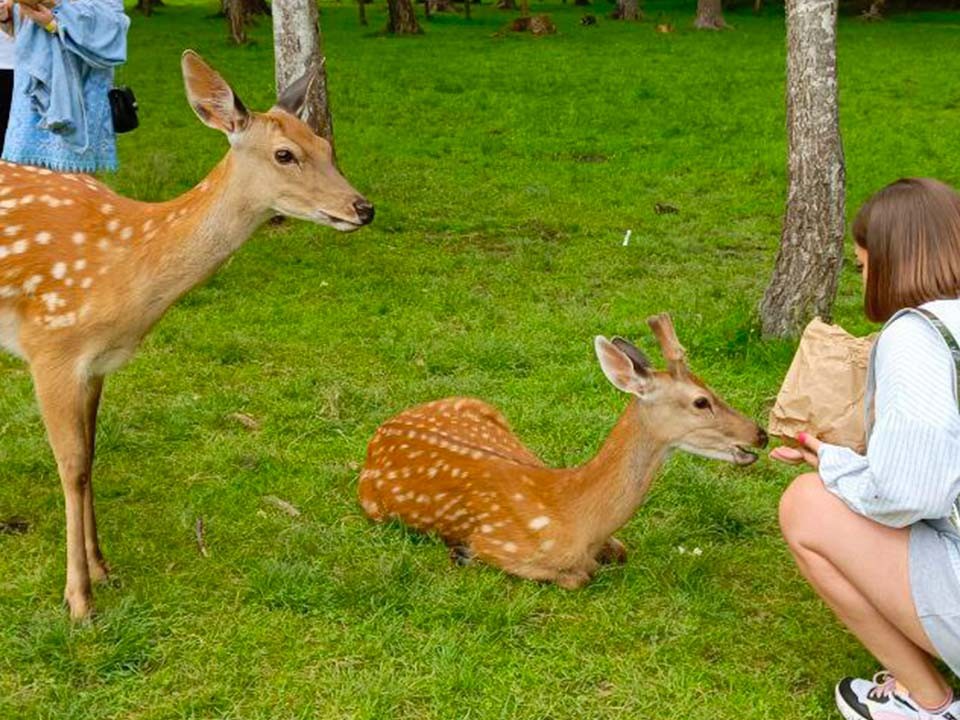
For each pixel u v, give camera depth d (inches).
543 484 176.2
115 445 216.8
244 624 161.0
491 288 332.5
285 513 194.7
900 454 115.8
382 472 193.0
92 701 144.3
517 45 1036.5
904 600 124.7
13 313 164.7
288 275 334.6
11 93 276.8
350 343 281.3
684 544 189.5
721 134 601.6
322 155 168.6
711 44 1066.7
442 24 1248.8
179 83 764.6
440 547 183.9
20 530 186.7
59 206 165.9
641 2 1637.6
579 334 289.4
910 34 1213.1
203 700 144.3
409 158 531.5
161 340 275.4
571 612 167.2
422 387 253.3
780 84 792.3
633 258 369.7
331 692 146.7
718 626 163.8
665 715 144.4
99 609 162.4
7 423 224.5
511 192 465.4
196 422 229.5
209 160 504.4
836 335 140.0
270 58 913.5
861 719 139.0
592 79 807.7
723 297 327.9
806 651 158.4
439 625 161.9
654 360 274.1
